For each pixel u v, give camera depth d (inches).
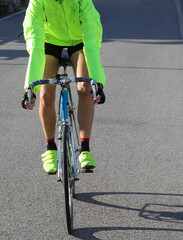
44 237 168.2
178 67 493.0
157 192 205.0
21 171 228.7
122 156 247.4
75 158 188.2
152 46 631.2
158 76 448.5
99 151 254.5
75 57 197.3
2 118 314.2
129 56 557.6
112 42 665.6
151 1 1264.8
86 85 192.9
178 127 295.7
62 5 184.1
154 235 169.0
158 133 284.4
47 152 197.6
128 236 168.4
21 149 257.6
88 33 186.9
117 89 396.2
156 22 880.3
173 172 227.0
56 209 190.2
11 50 599.2
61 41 197.6
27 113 326.3
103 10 1083.9
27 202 196.5
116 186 211.2
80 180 217.5
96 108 338.3
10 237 168.6
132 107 341.1
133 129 291.7
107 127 295.3
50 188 210.2
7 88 400.8
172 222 178.4
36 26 185.2
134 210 188.4
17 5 1139.9
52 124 197.0
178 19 916.6
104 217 182.7
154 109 335.9
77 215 184.4
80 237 167.9
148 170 229.3
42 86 193.9
